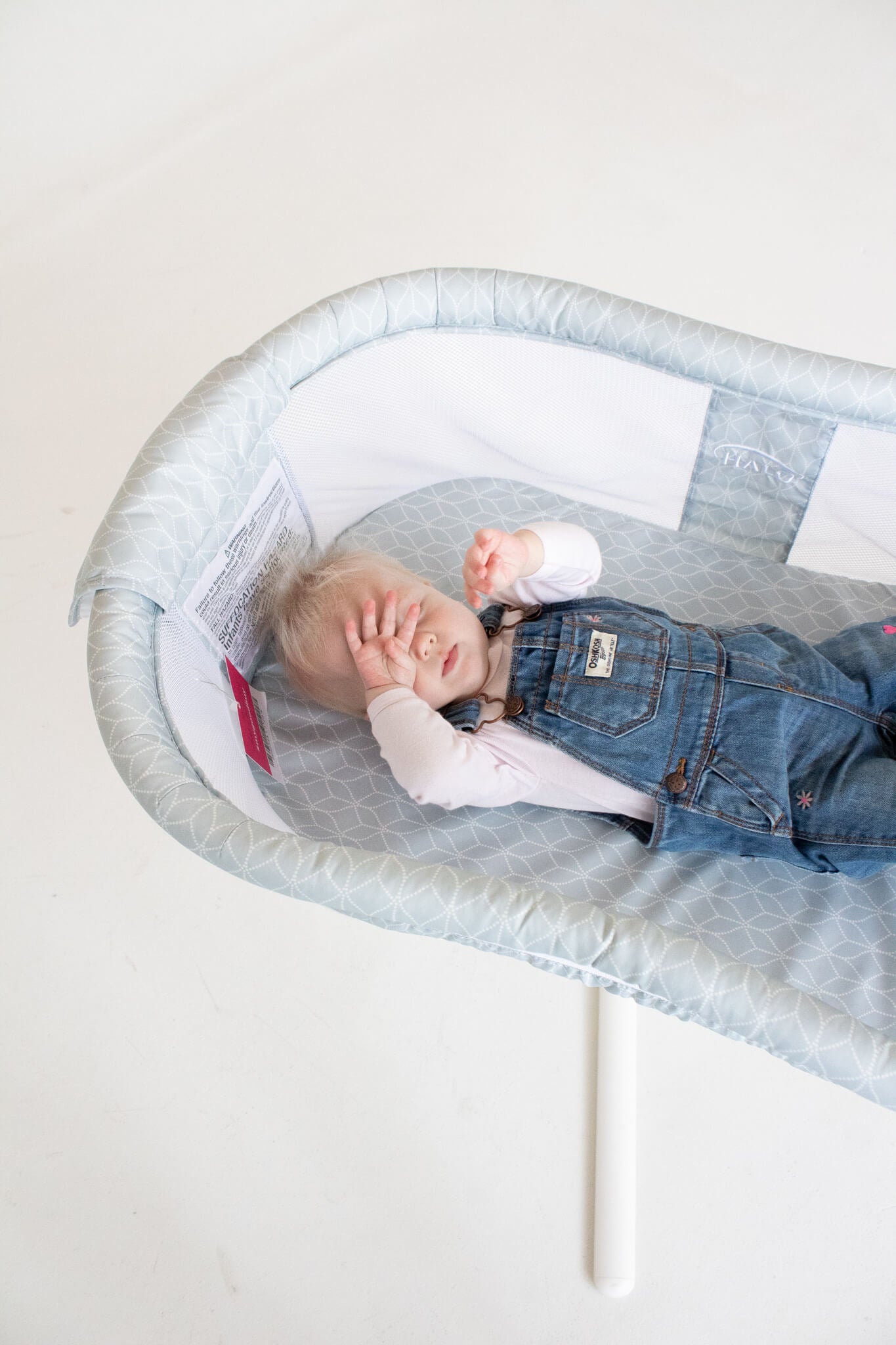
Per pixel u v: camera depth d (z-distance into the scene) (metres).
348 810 1.37
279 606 1.43
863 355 2.18
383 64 2.77
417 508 1.62
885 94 2.55
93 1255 1.44
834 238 2.35
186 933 1.67
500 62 2.73
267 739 1.41
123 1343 1.38
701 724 1.27
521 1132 1.51
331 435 1.37
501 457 1.55
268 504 1.32
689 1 2.74
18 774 1.81
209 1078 1.56
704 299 2.27
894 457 1.30
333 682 1.38
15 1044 1.60
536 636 1.38
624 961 0.92
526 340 1.34
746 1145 1.49
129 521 1.10
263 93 2.76
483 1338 1.37
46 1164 1.51
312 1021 1.60
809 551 1.50
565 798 1.32
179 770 1.02
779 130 2.53
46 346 2.39
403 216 2.48
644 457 1.46
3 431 2.27
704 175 2.47
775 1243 1.42
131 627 1.08
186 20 2.90
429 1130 1.52
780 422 1.32
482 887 0.95
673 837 1.26
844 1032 0.88
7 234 2.59
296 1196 1.47
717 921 1.25
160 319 2.40
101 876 1.72
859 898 1.26
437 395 1.41
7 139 2.74
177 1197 1.48
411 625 1.31
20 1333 1.39
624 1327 1.37
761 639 1.34
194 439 1.14
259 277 2.43
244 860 0.97
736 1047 1.57
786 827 1.20
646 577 1.55
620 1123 1.47
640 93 2.63
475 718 1.35
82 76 2.83
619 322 1.29
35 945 1.67
